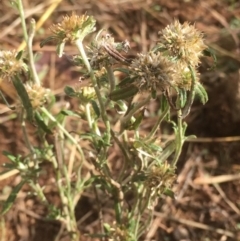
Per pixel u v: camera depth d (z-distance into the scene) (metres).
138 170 0.15
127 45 0.13
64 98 0.27
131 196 0.23
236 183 0.25
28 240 0.23
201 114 0.26
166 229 0.23
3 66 0.14
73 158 0.23
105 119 0.14
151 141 0.15
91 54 0.13
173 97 0.23
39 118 0.15
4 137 0.26
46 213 0.23
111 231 0.16
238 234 0.23
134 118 0.15
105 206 0.23
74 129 0.25
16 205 0.24
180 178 0.25
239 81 0.25
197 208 0.24
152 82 0.12
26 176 0.17
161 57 0.12
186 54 0.12
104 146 0.14
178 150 0.15
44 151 0.17
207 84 0.27
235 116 0.25
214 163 0.25
